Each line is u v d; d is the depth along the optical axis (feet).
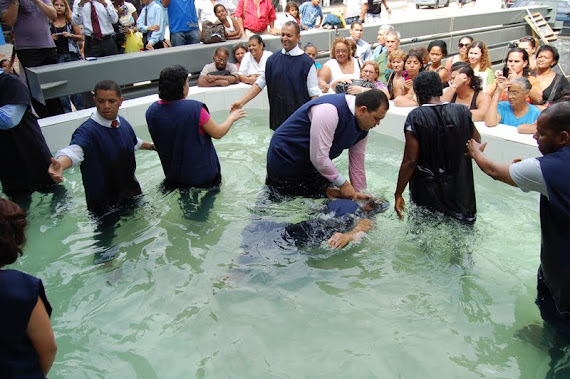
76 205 12.15
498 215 11.30
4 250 4.66
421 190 10.51
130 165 11.27
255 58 20.93
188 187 12.21
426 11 52.44
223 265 9.45
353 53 20.52
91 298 8.58
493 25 31.83
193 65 21.53
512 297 8.45
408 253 9.70
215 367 7.07
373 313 8.14
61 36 20.72
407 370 6.95
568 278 6.81
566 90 16.90
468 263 9.41
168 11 23.65
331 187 11.55
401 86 18.29
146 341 7.59
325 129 10.03
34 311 4.88
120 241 10.28
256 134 17.48
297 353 7.33
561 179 6.51
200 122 11.43
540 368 6.91
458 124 9.78
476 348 7.34
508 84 14.06
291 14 31.14
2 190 12.84
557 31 33.94
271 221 10.68
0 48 19.11
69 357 7.25
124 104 18.44
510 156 13.32
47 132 16.17
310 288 8.80
